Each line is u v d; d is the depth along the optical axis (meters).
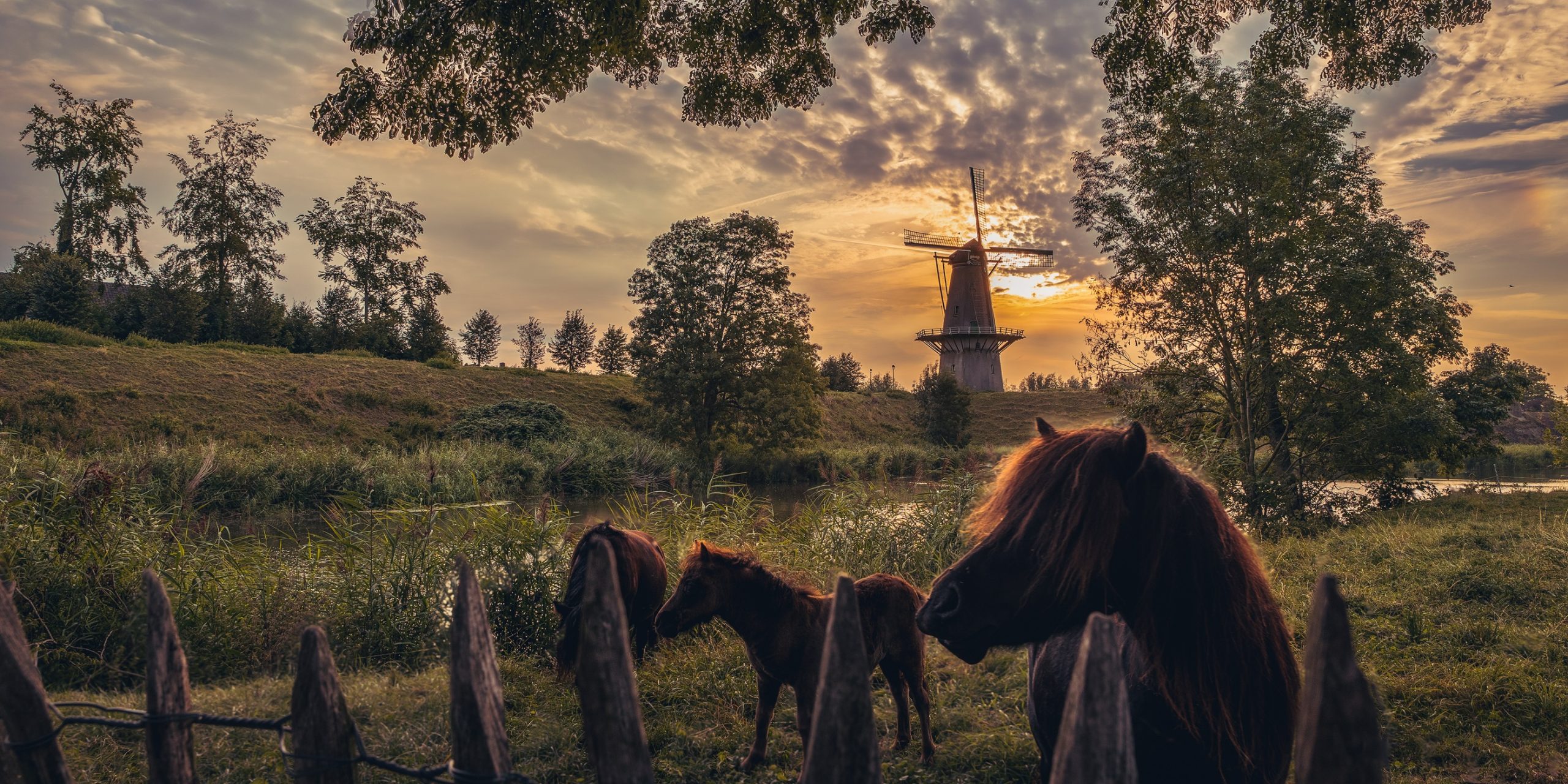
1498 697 4.72
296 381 35.38
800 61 7.69
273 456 23.52
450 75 7.00
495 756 1.48
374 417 34.53
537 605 7.07
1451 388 18.55
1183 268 16.33
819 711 1.29
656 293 39.06
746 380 37.38
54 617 6.22
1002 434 54.81
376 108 6.94
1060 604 1.90
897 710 4.89
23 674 1.83
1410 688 4.88
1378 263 15.48
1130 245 16.73
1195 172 15.67
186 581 6.86
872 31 7.34
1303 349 15.80
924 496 10.16
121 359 32.00
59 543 6.64
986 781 4.20
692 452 36.88
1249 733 1.91
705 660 6.21
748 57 7.43
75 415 26.72
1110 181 17.02
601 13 6.49
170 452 22.38
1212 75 16.19
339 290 53.53
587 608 1.39
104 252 48.03
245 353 39.00
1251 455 15.57
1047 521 1.89
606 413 42.66
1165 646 1.91
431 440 33.31
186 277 45.56
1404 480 17.64
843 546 9.27
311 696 1.66
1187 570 1.88
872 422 54.62
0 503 6.82
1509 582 7.14
